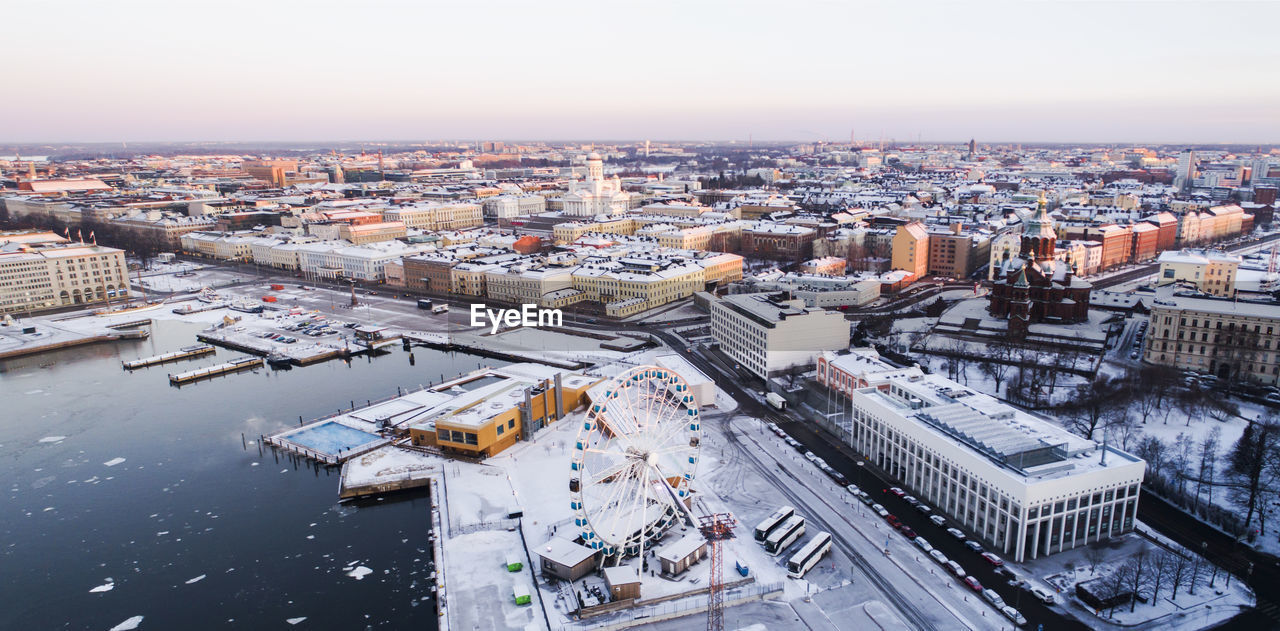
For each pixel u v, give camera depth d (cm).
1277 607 12294
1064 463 14162
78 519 16288
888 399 18012
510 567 13900
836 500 16250
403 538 15588
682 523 15375
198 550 15100
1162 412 19775
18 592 13725
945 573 13550
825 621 12375
